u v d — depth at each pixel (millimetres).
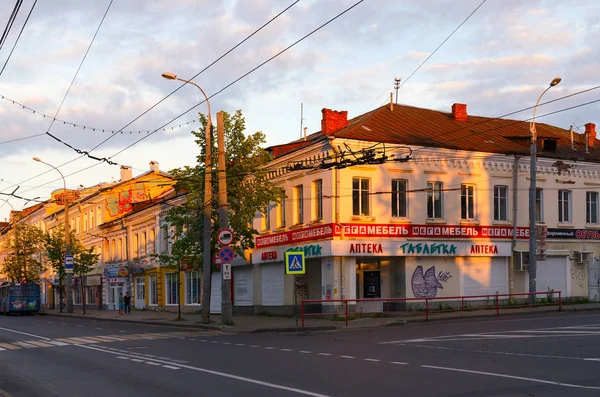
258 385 11805
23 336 27125
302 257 26938
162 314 44094
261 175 32188
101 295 62844
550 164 36500
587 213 37906
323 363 14734
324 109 34281
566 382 11234
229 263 28453
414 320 28531
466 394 10312
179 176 32000
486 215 34375
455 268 33438
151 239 51656
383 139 32188
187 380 12742
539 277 35812
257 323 29484
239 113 32062
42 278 79500
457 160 33781
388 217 31906
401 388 11031
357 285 32625
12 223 90312
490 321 26688
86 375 14117
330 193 31094
